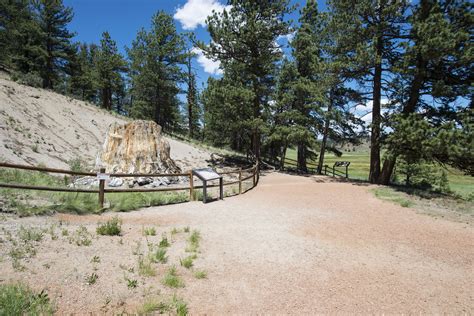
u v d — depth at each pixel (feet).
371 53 48.83
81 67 149.48
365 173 156.97
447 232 25.08
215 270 16.25
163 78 106.93
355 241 22.35
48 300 10.89
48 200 26.27
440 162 47.83
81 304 11.32
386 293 14.57
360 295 14.29
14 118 52.60
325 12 58.65
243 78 79.00
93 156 58.65
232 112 72.79
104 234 19.51
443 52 40.57
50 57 116.37
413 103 49.24
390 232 24.82
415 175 85.35
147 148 50.16
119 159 48.44
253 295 13.89
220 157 85.66
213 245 20.13
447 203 37.29
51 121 62.13
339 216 30.09
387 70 54.13
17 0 112.98
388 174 53.93
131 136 50.01
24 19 110.52
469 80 46.26
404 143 44.11
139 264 15.35
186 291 13.69
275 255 18.99
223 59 74.38
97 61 137.69
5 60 108.88
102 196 26.89
